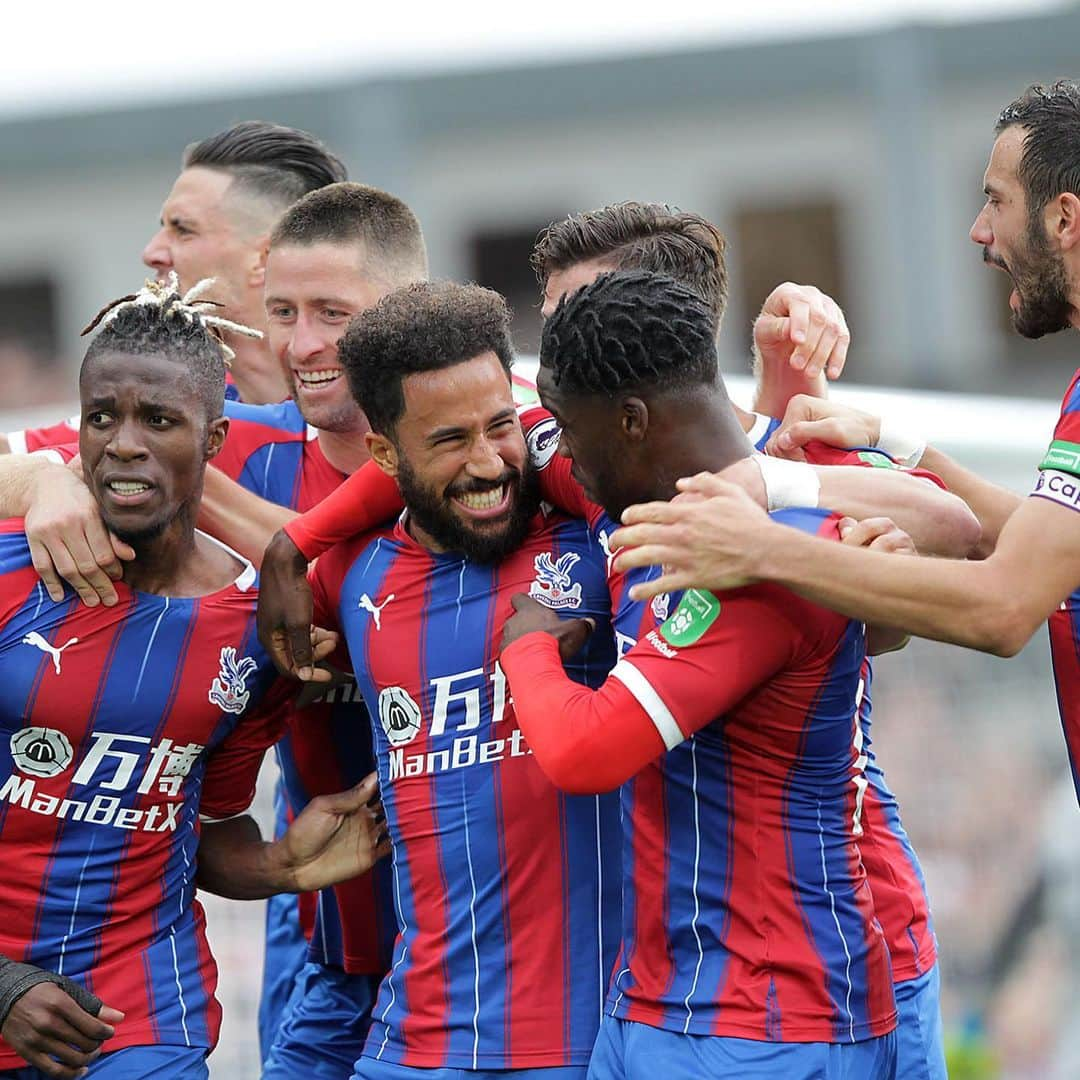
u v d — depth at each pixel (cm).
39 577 1277
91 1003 1253
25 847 1280
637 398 1098
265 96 5512
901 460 1322
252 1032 2073
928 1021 1370
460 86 5606
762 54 5625
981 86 5525
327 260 1431
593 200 5759
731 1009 1114
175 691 1285
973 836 2214
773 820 1124
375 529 1309
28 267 5884
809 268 5791
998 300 5675
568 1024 1216
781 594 1091
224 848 1380
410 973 1254
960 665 2205
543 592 1245
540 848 1229
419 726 1258
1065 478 1149
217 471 1394
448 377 1180
